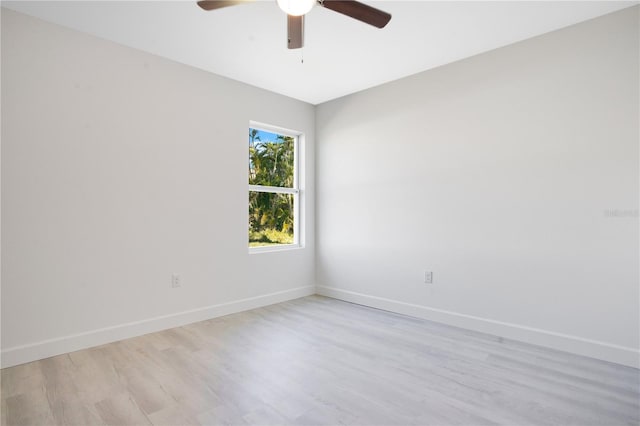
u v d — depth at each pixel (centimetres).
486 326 300
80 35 263
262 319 338
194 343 276
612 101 241
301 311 366
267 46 287
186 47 288
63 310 255
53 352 249
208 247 338
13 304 235
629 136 235
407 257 354
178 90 316
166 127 308
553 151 265
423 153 341
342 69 333
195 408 185
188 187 323
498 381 214
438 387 207
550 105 266
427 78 337
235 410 183
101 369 230
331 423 172
